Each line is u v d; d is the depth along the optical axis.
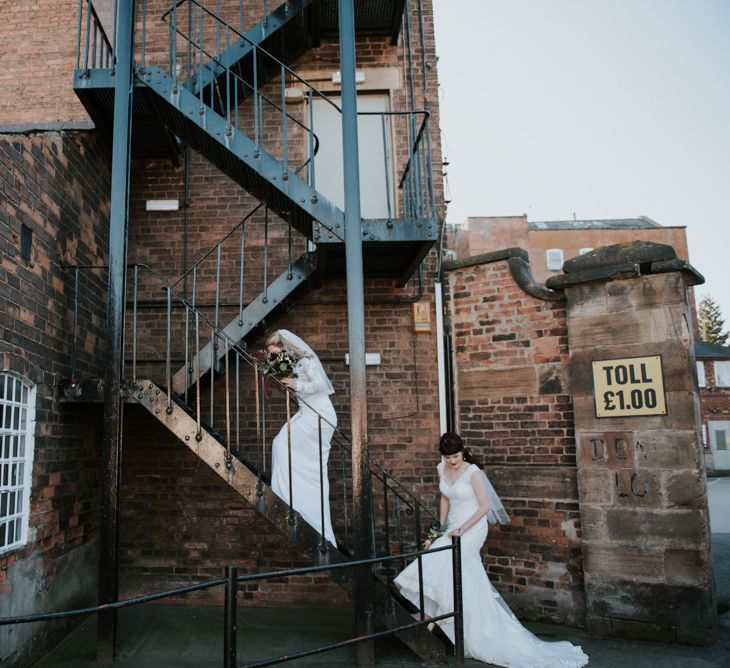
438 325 6.09
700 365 26.89
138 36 6.57
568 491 5.15
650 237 29.30
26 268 4.19
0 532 3.82
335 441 5.96
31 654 4.12
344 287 6.25
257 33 5.92
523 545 5.28
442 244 6.42
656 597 4.59
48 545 4.46
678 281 4.81
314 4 6.09
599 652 4.32
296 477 4.69
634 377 4.88
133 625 5.00
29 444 4.19
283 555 5.77
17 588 3.97
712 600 4.50
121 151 4.57
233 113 6.57
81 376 5.20
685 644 4.46
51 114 6.45
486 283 5.85
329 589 5.71
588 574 4.85
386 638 4.60
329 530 4.68
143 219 6.34
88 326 5.39
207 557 5.77
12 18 6.66
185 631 4.86
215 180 6.42
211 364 5.02
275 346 4.95
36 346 4.32
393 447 5.98
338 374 6.12
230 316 6.20
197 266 6.27
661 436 4.73
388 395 6.07
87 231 5.40
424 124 5.41
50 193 4.62
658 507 4.67
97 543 5.43
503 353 5.66
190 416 4.50
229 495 5.86
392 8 6.28
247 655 4.32
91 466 5.33
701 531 4.52
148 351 6.09
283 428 4.84
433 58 6.75
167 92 4.92
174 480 5.88
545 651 4.08
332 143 6.70
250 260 6.30
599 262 5.07
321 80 6.70
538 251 29.42
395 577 4.72
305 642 4.62
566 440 5.24
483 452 5.63
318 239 4.68
